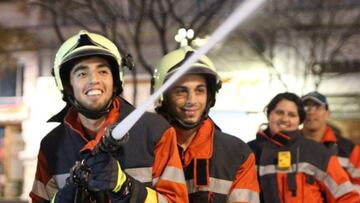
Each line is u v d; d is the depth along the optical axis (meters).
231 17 1.34
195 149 3.11
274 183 3.96
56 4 8.20
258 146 4.15
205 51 1.57
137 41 8.50
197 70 3.02
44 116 12.76
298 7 9.81
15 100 13.05
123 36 8.81
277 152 4.01
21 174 13.37
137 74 11.02
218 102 11.35
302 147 4.00
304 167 3.94
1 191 13.34
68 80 2.55
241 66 11.01
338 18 9.85
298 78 10.76
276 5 9.75
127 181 2.22
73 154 2.61
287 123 4.09
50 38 12.16
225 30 1.36
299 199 3.88
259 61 10.92
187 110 3.09
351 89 11.52
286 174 3.95
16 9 10.86
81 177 2.14
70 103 2.61
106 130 2.08
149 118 2.60
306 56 10.20
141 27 9.05
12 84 13.05
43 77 12.58
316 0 9.75
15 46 12.02
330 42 10.06
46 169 2.70
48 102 12.70
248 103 11.23
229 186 3.06
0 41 11.55
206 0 9.31
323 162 3.94
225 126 11.37
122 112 2.55
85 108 2.46
